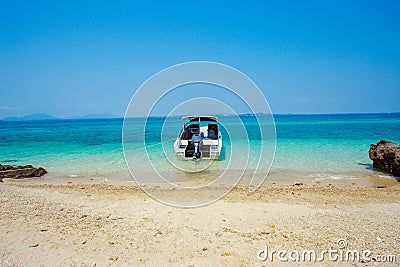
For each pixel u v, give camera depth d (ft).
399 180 38.81
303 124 151.94
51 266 13.87
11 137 100.12
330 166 47.37
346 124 151.94
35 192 31.91
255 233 19.94
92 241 16.96
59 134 110.93
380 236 19.16
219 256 15.88
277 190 33.71
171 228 20.74
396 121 187.83
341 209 26.50
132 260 14.94
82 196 30.99
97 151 64.64
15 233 17.17
